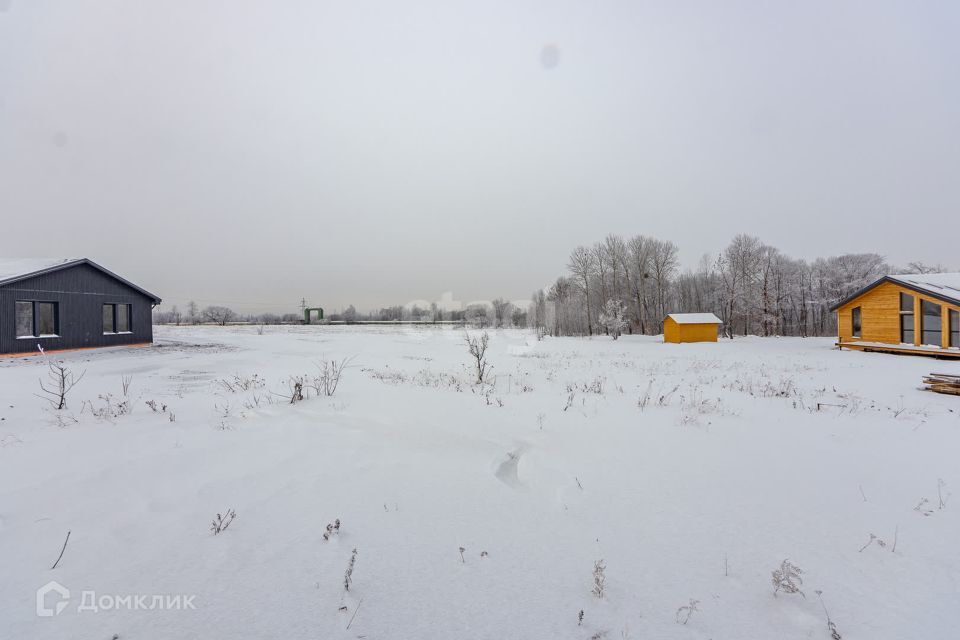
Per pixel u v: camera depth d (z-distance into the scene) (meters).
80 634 2.14
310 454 4.84
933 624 2.27
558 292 58.56
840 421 6.61
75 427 5.96
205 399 8.07
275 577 2.62
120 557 2.81
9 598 2.39
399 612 2.35
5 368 12.84
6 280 15.77
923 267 46.97
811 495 3.86
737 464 4.66
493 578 2.65
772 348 25.23
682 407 7.66
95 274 19.55
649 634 2.21
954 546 3.03
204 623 2.23
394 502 3.67
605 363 16.98
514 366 15.60
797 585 2.59
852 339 22.69
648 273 50.38
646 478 4.27
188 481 4.06
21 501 3.61
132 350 19.31
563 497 3.82
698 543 3.06
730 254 42.59
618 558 2.88
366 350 21.73
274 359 16.47
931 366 15.05
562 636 2.19
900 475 4.34
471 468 4.50
